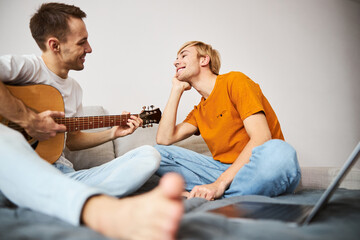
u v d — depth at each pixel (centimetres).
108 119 150
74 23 143
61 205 59
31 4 221
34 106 127
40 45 141
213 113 155
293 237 48
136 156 106
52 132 119
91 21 234
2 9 213
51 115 118
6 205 79
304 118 309
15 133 78
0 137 73
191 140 200
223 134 150
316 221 61
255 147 116
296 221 57
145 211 45
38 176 65
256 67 290
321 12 353
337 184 63
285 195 114
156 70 249
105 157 179
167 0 262
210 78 168
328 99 334
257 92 146
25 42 217
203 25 273
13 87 122
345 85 357
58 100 135
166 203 44
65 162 135
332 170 144
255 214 64
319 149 313
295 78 311
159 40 254
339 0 379
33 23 140
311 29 337
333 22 364
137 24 249
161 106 246
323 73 336
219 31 279
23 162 68
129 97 238
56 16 138
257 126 131
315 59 332
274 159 108
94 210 55
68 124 136
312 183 149
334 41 359
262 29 300
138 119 160
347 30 380
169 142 167
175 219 44
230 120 148
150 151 107
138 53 246
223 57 276
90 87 228
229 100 149
